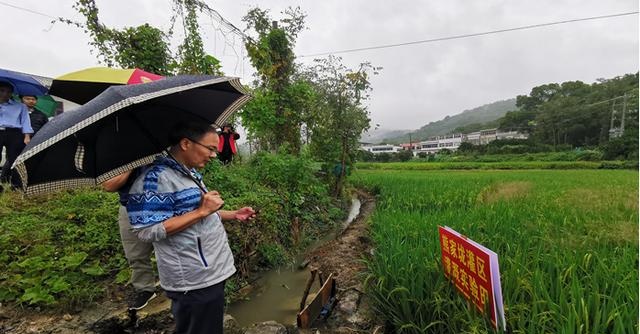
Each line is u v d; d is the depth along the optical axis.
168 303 3.01
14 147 5.07
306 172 6.77
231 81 2.02
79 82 2.55
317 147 9.18
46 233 3.66
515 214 5.29
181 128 1.73
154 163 1.71
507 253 3.45
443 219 5.00
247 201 4.92
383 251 3.82
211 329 1.82
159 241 1.71
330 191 9.31
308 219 6.34
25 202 4.61
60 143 1.56
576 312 2.13
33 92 6.31
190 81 1.68
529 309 2.32
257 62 8.03
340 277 3.99
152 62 5.91
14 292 2.89
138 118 1.77
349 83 9.52
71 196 4.82
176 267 1.71
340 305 3.24
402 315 2.80
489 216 5.05
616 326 2.04
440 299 2.56
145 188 1.63
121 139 1.70
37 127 5.90
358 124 9.62
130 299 3.01
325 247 5.29
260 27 8.54
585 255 3.11
